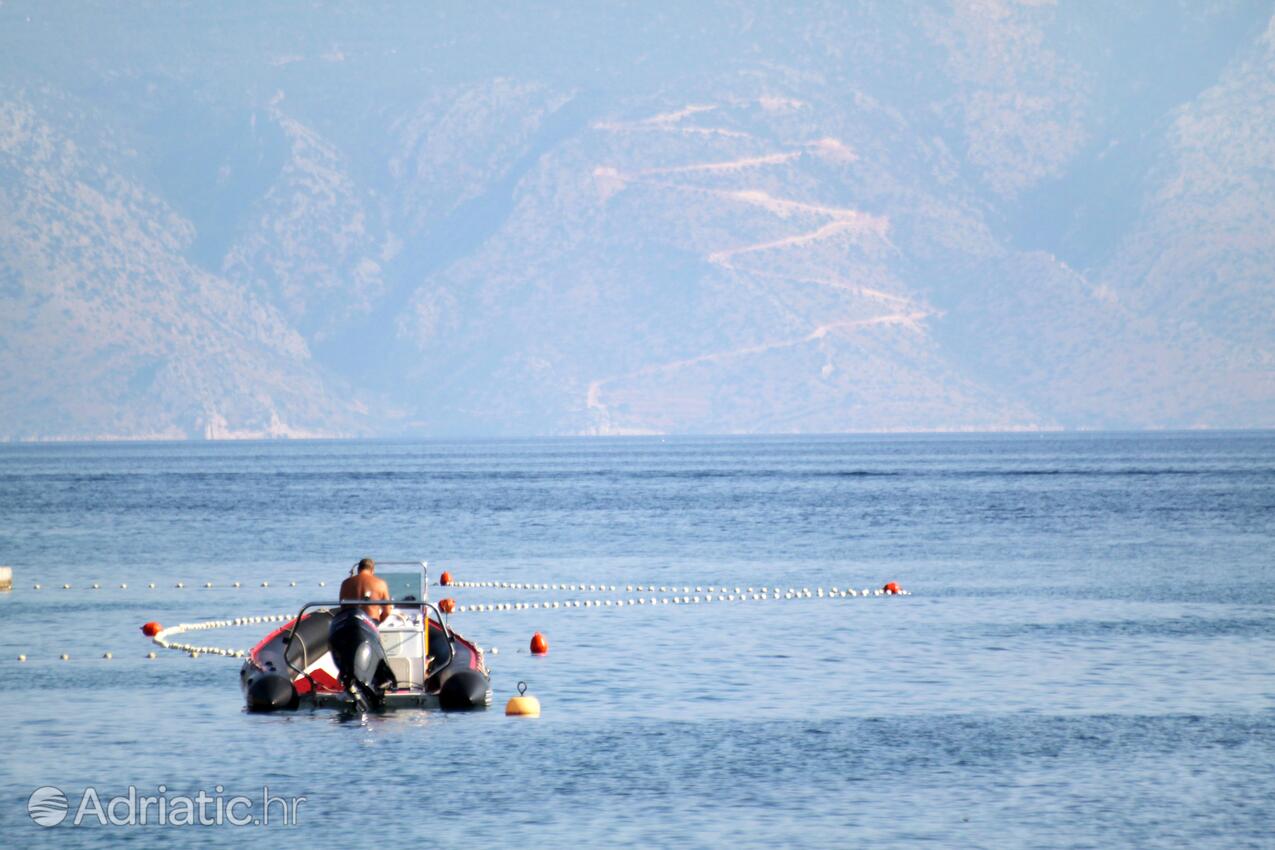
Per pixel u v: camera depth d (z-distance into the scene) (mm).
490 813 72812
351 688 95438
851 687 104938
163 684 108938
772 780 78625
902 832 69562
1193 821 70875
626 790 76812
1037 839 68375
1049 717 93688
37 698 102812
